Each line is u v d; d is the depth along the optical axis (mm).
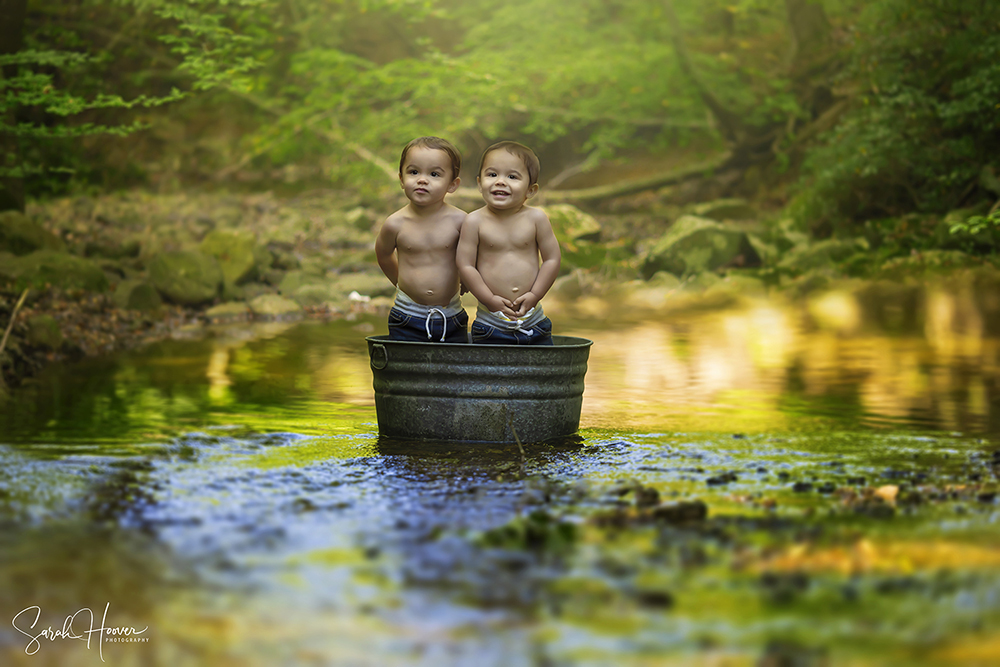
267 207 19281
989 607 2148
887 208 14828
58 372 6258
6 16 10781
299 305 10961
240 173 23219
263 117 19938
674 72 20438
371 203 19891
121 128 9789
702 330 8891
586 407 5039
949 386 5664
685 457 3768
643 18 20656
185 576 2365
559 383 4070
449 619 2105
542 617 2111
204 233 15758
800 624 2068
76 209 16250
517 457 3746
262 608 2172
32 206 16234
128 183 20469
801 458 3758
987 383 5766
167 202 18938
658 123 21188
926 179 14414
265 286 11812
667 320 9805
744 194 20438
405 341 3986
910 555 2482
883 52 14750
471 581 2322
